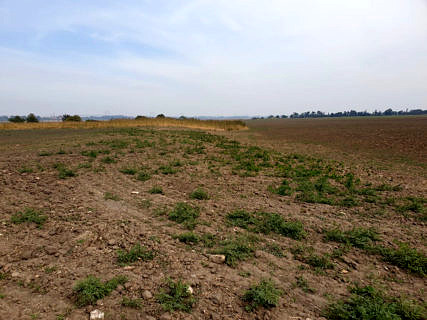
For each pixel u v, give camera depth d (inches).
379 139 991.6
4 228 165.9
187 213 206.2
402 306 109.1
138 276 125.3
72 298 107.8
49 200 222.7
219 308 107.3
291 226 184.1
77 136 781.3
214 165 415.5
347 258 152.0
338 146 797.9
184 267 135.2
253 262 144.9
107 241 157.2
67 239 156.6
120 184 287.4
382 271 140.6
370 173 393.7
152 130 975.0
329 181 338.3
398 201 254.1
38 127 1519.4
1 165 334.6
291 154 595.8
